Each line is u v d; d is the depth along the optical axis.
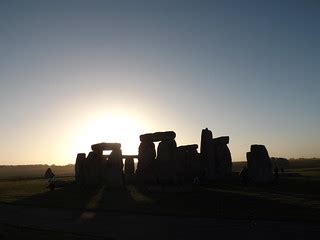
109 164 46.81
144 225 22.88
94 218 26.06
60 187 51.06
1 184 60.66
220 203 30.14
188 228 21.48
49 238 19.55
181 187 39.31
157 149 45.91
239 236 19.02
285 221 22.41
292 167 102.69
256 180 46.09
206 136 50.41
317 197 32.06
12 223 24.81
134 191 41.75
